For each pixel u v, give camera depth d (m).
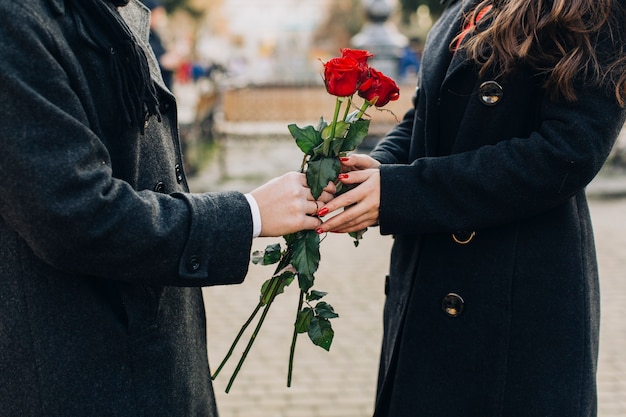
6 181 1.18
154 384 1.36
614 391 3.03
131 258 1.25
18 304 1.29
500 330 1.51
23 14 1.18
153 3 6.46
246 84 8.91
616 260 4.92
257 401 2.94
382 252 5.20
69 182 1.19
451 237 1.54
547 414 1.49
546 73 1.44
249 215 1.34
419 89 1.66
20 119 1.17
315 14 37.56
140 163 1.38
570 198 1.50
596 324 1.58
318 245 1.43
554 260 1.50
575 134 1.40
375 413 1.66
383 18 8.39
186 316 1.46
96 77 1.28
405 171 1.48
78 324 1.30
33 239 1.21
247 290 4.37
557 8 1.38
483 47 1.47
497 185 1.44
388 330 1.69
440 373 1.55
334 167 1.42
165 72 6.50
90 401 1.30
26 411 1.30
